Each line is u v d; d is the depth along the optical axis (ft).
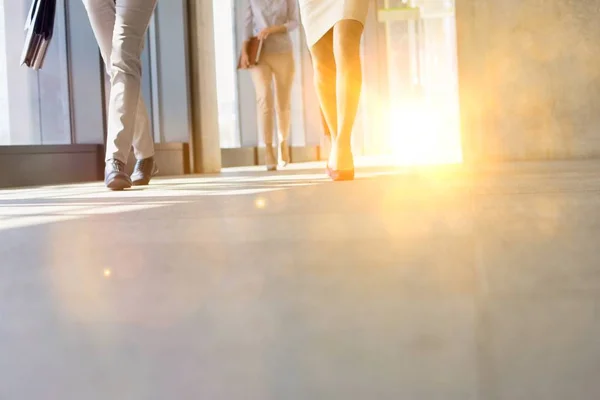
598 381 1.15
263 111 18.61
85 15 15.08
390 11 44.27
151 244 3.22
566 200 4.57
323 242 3.06
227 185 9.45
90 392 1.22
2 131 13.94
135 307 1.89
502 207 4.29
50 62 14.97
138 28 9.09
